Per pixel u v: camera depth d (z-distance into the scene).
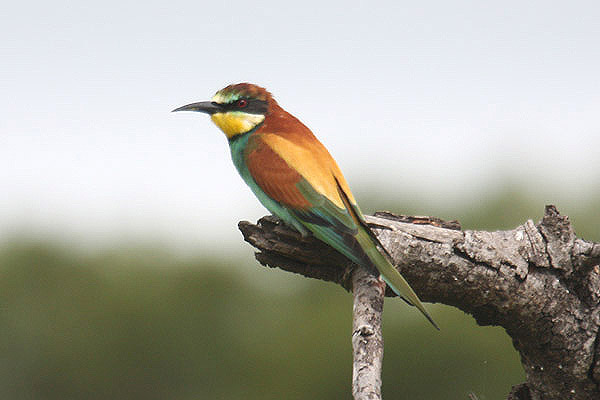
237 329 14.05
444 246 7.29
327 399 13.40
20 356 14.09
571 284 7.41
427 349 12.95
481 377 12.77
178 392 14.06
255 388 13.77
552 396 7.77
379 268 7.04
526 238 7.40
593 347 7.41
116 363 14.09
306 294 14.11
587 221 13.40
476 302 7.46
